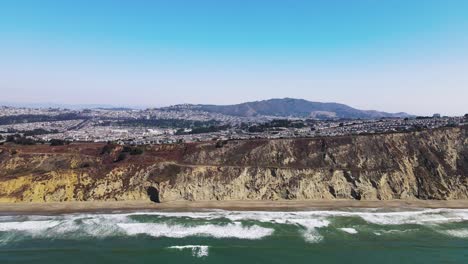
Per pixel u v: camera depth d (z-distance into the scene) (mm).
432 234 62344
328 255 53125
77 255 51969
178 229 63312
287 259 51656
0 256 51188
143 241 57656
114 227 63719
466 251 55062
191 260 51031
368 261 51188
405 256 53031
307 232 62562
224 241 58188
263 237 60125
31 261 49719
